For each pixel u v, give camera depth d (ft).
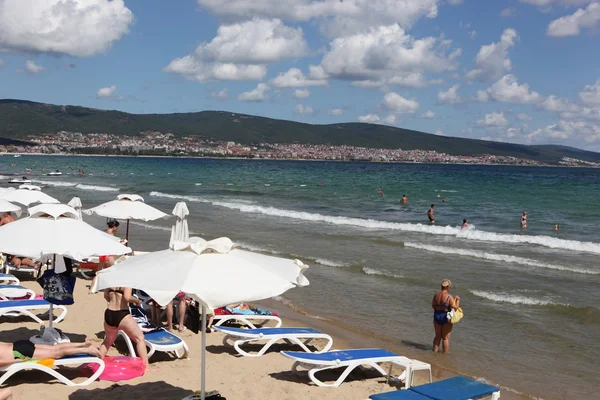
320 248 62.69
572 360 28.94
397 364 23.57
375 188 181.98
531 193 163.43
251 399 21.67
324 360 23.31
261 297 14.46
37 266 43.70
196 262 15.23
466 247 65.57
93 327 30.58
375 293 42.93
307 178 254.88
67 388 21.25
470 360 28.86
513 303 40.09
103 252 21.94
